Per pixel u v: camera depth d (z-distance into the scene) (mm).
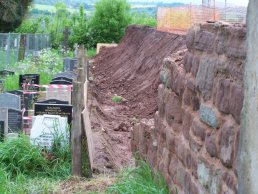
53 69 18938
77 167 6660
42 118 7430
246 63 2875
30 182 6207
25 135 7781
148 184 4852
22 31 38219
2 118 8227
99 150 8523
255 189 2783
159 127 5070
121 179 5562
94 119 11812
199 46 3896
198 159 3830
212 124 3545
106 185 5699
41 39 29516
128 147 9922
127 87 19297
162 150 4930
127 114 14375
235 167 3133
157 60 19078
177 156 4426
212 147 3525
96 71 25656
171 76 4664
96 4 39906
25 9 34219
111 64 25969
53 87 11336
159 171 4945
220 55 3465
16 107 9719
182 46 17953
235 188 3109
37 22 40031
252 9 2779
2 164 6711
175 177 4434
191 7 22062
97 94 16891
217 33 3533
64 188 5879
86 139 6742
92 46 39406
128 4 40469
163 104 4914
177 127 4504
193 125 3975
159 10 26750
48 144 7273
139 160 5785
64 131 7332
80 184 5965
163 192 4602
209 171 3582
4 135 7895
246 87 2877
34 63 20922
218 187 3402
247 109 2861
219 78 3447
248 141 2852
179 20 25453
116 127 11875
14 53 23875
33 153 6863
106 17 39438
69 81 12898
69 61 18094
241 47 3084
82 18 40750
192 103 4082
